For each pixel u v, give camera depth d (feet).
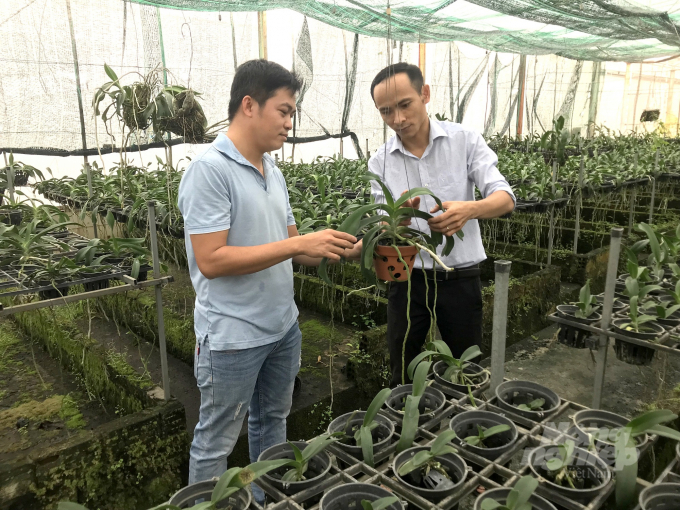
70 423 8.88
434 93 29.91
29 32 15.53
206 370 5.44
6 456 7.90
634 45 31.12
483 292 12.02
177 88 11.69
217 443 5.69
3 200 15.65
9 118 15.53
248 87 4.96
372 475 3.64
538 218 16.01
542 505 3.30
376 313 12.01
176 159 19.79
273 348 5.82
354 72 24.61
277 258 4.86
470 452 3.86
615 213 20.57
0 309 6.37
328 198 12.91
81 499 6.80
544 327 14.14
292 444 3.91
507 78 35.70
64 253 8.68
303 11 17.21
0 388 10.12
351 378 9.78
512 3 16.57
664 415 3.72
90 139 17.22
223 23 19.90
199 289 5.46
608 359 12.23
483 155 6.97
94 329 12.73
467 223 7.09
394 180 7.42
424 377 4.28
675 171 20.67
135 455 7.23
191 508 3.14
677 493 3.36
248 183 5.22
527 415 4.34
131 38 17.56
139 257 7.81
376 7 16.78
